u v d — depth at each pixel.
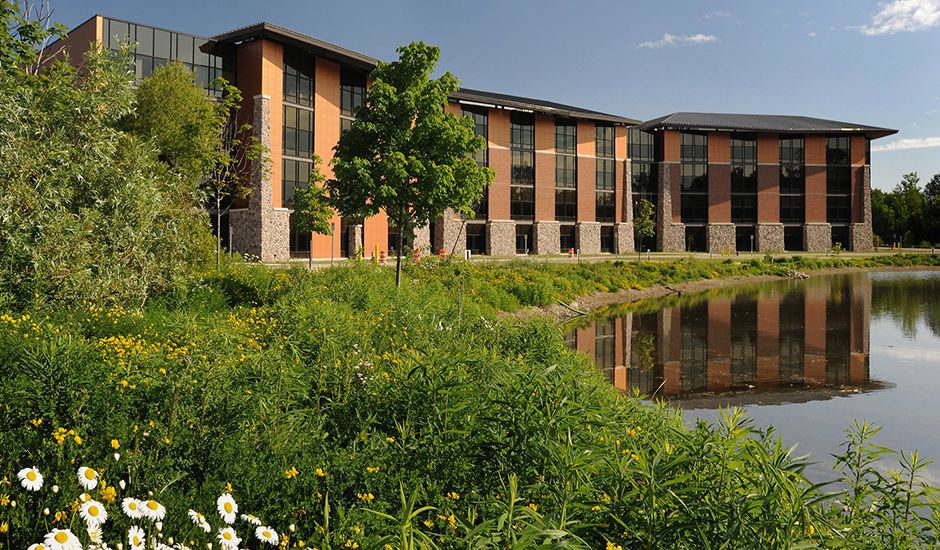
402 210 18.84
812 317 25.02
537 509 3.89
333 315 8.15
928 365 15.88
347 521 3.35
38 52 13.21
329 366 6.13
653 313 25.91
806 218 69.25
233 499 3.28
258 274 17.30
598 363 15.66
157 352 5.82
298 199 34.91
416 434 4.98
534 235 57.03
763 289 37.62
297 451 4.32
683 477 3.57
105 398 4.30
